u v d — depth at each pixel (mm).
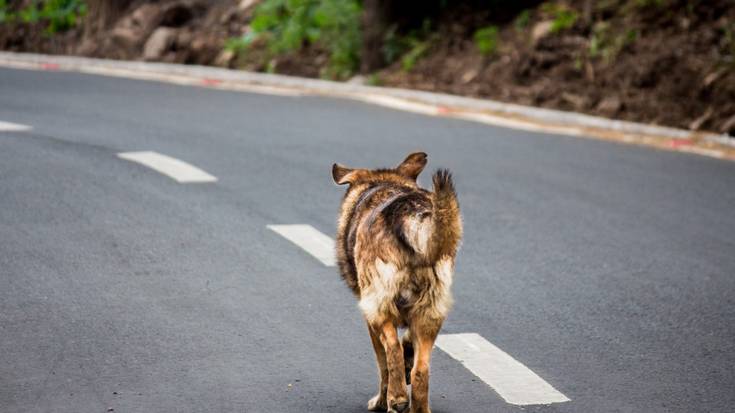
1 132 16344
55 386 7496
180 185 13523
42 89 20984
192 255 10727
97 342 8375
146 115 18375
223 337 8570
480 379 7883
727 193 13898
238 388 7578
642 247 11469
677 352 8523
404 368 6883
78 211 12195
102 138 16234
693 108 18312
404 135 17141
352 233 7516
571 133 17734
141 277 10016
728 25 19969
